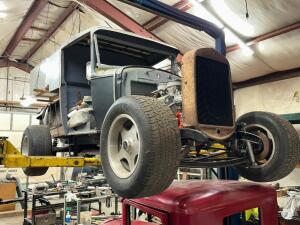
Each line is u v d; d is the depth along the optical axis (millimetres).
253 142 2695
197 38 8125
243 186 2221
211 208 1789
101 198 6121
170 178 1903
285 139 2686
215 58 2598
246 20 7008
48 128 4203
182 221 1732
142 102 2023
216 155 2688
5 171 11617
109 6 7289
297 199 5574
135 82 3254
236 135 2693
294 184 8711
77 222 5723
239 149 2688
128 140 2121
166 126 1921
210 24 4945
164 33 8438
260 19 6902
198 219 1730
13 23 9578
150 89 3352
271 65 8984
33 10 9117
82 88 4219
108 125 2246
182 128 2293
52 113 4641
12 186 8828
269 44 7797
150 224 2377
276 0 6160
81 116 3604
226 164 2521
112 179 2111
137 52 4383
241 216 2580
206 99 2445
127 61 4516
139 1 4141
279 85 9695
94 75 3484
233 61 9094
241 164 2820
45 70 4500
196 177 8633
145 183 1842
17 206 9281
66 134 3887
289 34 7199
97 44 3688
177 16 4547
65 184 7656
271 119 2812
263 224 2068
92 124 3531
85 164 3217
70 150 4328
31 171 4320
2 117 13555
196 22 4785
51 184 7637
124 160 2195
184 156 2381
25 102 10383
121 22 7469
